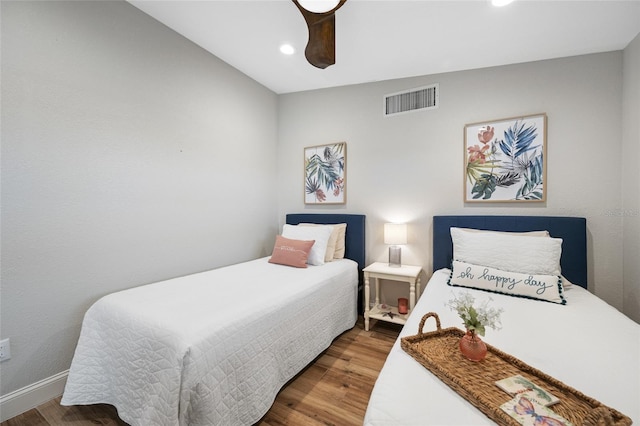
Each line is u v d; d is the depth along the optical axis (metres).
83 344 1.57
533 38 2.15
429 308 1.63
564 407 0.80
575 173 2.30
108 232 1.93
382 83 3.04
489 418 0.78
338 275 2.47
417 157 2.87
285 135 3.60
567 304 1.69
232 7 2.01
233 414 1.33
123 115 2.00
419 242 2.86
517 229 2.39
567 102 2.33
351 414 1.58
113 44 1.94
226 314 1.43
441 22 2.03
